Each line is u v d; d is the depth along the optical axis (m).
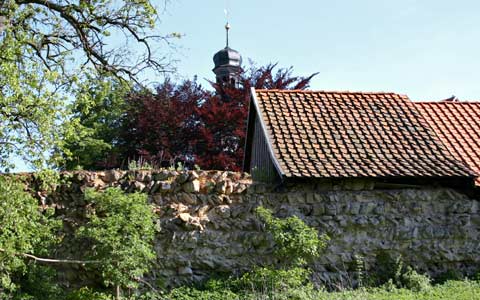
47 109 9.73
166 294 11.43
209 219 12.03
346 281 12.19
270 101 15.51
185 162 25.33
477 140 15.74
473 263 13.01
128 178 12.20
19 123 9.63
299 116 14.95
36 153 9.62
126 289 11.31
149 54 16.56
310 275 12.16
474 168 14.33
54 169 10.26
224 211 12.11
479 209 13.10
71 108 10.32
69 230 11.78
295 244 10.88
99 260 10.19
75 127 10.62
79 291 10.83
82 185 12.05
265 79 27.58
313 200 12.49
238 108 25.61
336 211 12.45
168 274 11.78
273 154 13.16
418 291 11.45
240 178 12.69
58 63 13.86
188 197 12.12
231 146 25.48
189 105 26.72
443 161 13.52
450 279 12.44
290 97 15.84
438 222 12.92
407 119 15.24
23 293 10.60
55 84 10.99
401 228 12.65
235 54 30.72
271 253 12.06
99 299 10.63
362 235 12.53
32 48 13.83
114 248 10.04
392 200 12.80
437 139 14.45
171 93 27.39
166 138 25.47
